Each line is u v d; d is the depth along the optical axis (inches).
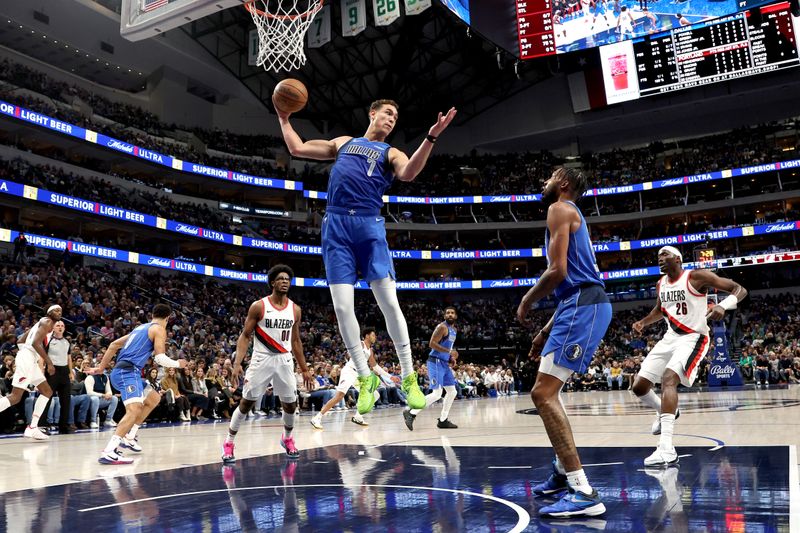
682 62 1343.5
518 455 214.4
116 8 1219.9
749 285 1397.6
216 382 583.5
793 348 1053.8
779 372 927.7
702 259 1056.2
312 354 975.6
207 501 142.2
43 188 995.3
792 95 1449.3
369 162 156.5
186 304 1069.1
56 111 1075.3
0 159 1014.4
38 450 284.4
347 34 943.7
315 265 1485.0
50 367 350.9
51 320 351.3
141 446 296.0
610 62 1422.2
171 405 515.5
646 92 1389.0
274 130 1523.1
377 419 494.3
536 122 1604.3
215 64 1398.9
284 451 257.0
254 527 114.0
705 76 1320.1
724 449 204.2
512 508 126.1
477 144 1659.7
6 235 889.5
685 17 1233.4
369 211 156.4
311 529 111.2
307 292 1470.2
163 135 1293.1
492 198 1540.4
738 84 1421.0
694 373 209.9
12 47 1175.0
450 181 1612.9
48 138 1131.3
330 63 1349.7
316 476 178.9
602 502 129.1
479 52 1342.3
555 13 1250.0
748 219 1453.0
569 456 120.6
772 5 1262.3
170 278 1192.2
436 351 372.8
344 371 408.8
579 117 1560.0
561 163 1621.6
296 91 163.9
